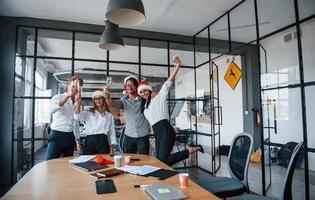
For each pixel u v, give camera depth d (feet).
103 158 7.01
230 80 21.63
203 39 17.10
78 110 9.37
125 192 4.38
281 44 16.34
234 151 7.68
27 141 14.75
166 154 9.25
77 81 9.64
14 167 13.47
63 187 4.68
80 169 6.15
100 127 9.66
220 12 13.34
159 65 16.81
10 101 13.33
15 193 4.34
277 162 15.64
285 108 16.16
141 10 5.81
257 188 11.95
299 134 15.08
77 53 19.80
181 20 14.39
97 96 9.50
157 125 9.55
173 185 4.79
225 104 22.88
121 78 20.42
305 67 14.40
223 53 16.97
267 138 15.80
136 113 10.09
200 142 20.31
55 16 13.65
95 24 14.85
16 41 13.58
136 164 6.75
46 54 20.02
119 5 5.56
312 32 14.07
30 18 13.80
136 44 17.01
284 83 16.06
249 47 18.24
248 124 19.26
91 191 4.44
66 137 10.02
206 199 3.98
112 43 8.85
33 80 14.17
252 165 16.43
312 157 12.91
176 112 18.48
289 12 13.01
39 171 5.94
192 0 11.97
